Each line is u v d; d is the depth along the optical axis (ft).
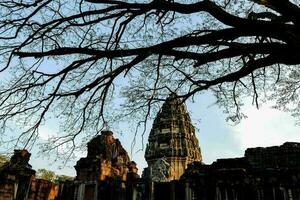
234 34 24.32
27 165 103.30
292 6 23.15
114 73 28.66
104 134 123.13
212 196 95.61
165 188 104.83
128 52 26.63
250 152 99.14
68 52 26.94
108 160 117.80
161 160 169.58
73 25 29.17
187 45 25.66
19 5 28.12
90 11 27.53
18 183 98.84
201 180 98.89
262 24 23.49
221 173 96.73
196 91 30.91
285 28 23.03
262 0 24.64
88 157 116.26
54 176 217.97
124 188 107.96
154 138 192.75
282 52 23.40
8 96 29.32
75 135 33.24
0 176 96.17
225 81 27.94
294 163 92.89
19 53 27.25
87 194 109.09
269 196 89.56
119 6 27.35
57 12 30.81
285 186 88.84
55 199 109.09
